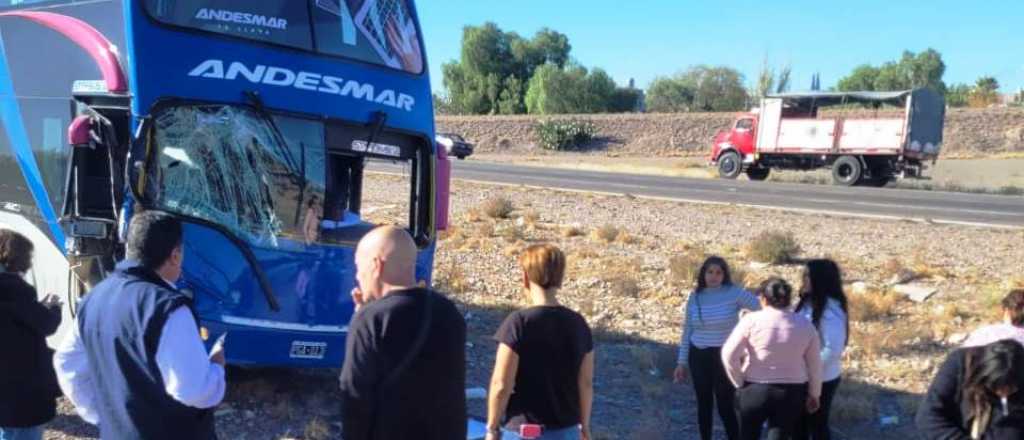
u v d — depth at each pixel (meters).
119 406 3.74
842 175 38.38
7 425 5.00
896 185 38.47
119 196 6.94
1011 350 4.04
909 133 37.06
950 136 63.19
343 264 7.79
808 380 6.14
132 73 6.88
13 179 8.54
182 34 7.09
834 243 18.34
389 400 3.78
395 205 14.19
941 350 10.75
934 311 12.58
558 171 40.47
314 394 8.35
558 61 101.00
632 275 15.09
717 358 7.14
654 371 9.89
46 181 7.98
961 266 15.73
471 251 17.22
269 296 7.33
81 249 7.25
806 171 46.41
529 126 74.81
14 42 8.59
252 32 7.43
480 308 12.90
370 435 3.80
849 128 38.28
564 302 13.24
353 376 3.81
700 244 18.25
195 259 7.00
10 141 8.59
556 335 4.76
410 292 3.93
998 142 62.12
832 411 8.45
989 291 13.37
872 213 23.91
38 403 5.09
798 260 16.39
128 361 3.71
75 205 7.25
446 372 3.88
